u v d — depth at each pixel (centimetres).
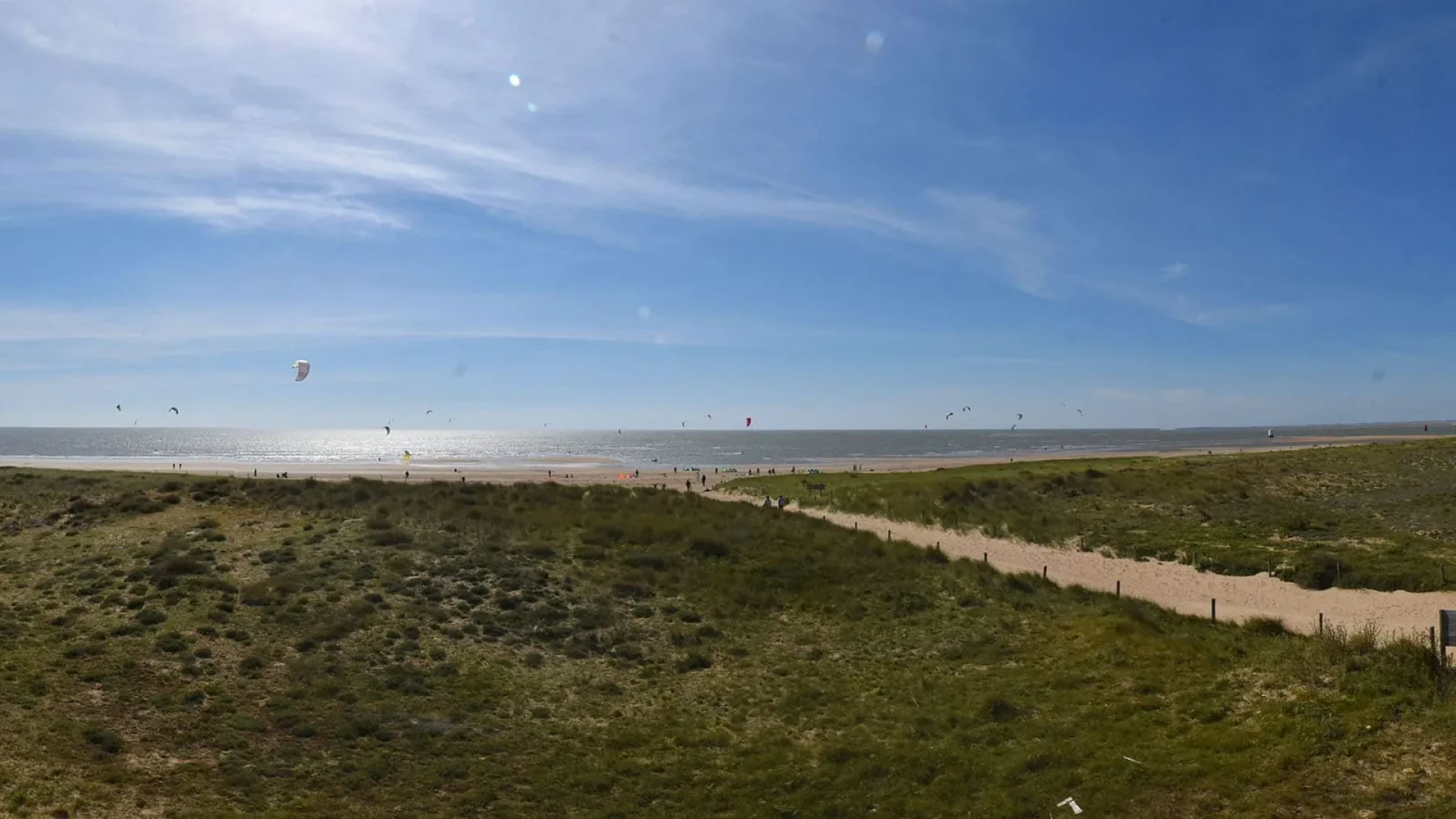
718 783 1386
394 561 2492
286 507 3191
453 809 1238
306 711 1548
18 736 1284
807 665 2034
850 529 3700
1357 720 1275
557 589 2450
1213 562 3316
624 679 1909
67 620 1902
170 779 1229
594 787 1350
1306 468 5262
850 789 1347
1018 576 2931
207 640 1836
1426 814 999
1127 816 1128
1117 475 5191
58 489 3281
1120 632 2083
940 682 1889
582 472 9569
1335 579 3003
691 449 17888
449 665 1847
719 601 2489
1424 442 6341
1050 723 1544
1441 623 1420
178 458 12606
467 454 15425
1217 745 1302
